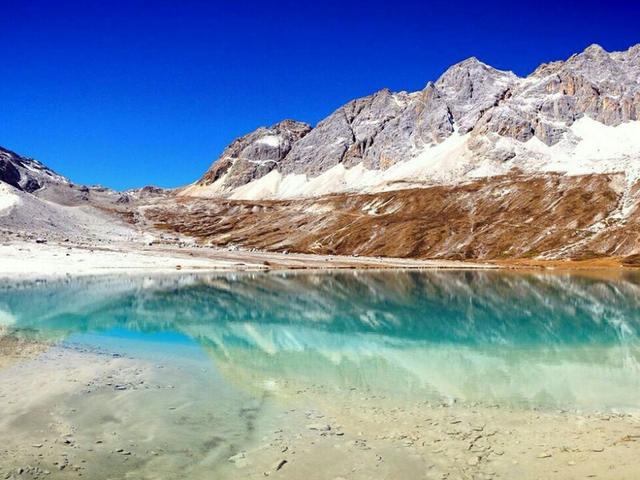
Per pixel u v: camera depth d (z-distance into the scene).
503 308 56.69
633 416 21.86
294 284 81.19
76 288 65.56
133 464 16.58
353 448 18.19
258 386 25.03
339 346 35.44
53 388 23.38
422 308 55.97
